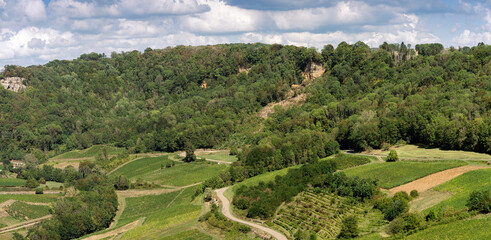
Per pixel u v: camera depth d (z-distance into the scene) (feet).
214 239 383.45
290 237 353.92
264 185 486.79
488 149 464.65
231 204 475.31
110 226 529.04
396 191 393.09
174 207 525.34
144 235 421.18
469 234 255.29
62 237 468.75
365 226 333.21
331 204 398.42
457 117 526.16
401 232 296.92
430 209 319.88
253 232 380.99
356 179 417.49
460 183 360.28
